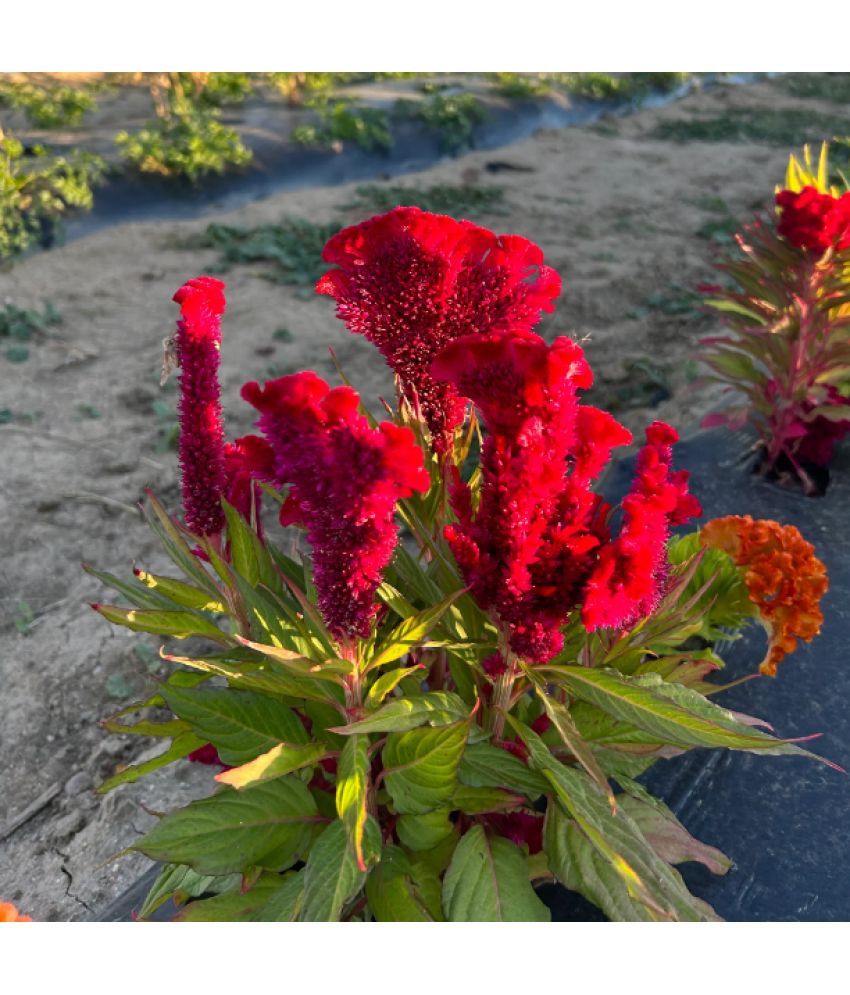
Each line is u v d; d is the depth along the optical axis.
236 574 1.82
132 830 3.55
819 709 2.87
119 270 8.79
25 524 5.25
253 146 11.84
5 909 1.57
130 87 14.96
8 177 9.23
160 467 5.80
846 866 2.35
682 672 2.12
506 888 1.74
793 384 3.90
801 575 2.44
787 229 3.61
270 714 1.84
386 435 1.32
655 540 1.51
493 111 14.53
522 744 1.90
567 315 8.11
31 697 4.16
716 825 2.47
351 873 1.53
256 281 8.65
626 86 16.36
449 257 1.64
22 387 6.67
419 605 2.10
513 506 1.43
